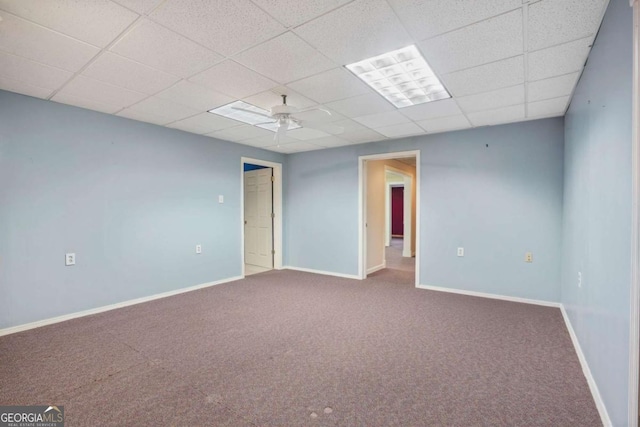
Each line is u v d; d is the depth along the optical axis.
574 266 2.79
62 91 2.87
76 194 3.30
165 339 2.78
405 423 1.71
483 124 3.96
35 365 2.31
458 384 2.09
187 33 1.93
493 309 3.61
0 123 2.82
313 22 1.82
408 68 2.46
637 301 1.33
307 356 2.47
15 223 2.91
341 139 4.80
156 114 3.56
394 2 1.64
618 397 1.53
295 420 1.74
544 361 2.39
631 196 1.38
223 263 4.89
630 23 1.37
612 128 1.65
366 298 4.06
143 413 1.78
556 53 2.17
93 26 1.86
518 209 3.89
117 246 3.63
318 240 5.65
